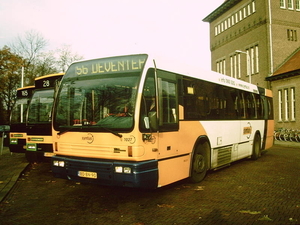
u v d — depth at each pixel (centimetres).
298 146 1997
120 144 593
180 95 731
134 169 568
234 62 3903
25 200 666
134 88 602
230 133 1018
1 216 555
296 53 3222
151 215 552
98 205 621
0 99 4097
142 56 629
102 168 600
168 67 693
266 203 626
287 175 939
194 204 621
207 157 862
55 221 524
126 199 666
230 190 741
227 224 502
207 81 882
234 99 1075
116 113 608
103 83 643
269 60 3222
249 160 1295
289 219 523
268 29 3250
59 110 688
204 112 849
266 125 1416
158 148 630
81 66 684
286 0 3350
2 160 1302
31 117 1094
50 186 805
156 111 616
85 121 644
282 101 2989
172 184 808
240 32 3753
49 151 1012
